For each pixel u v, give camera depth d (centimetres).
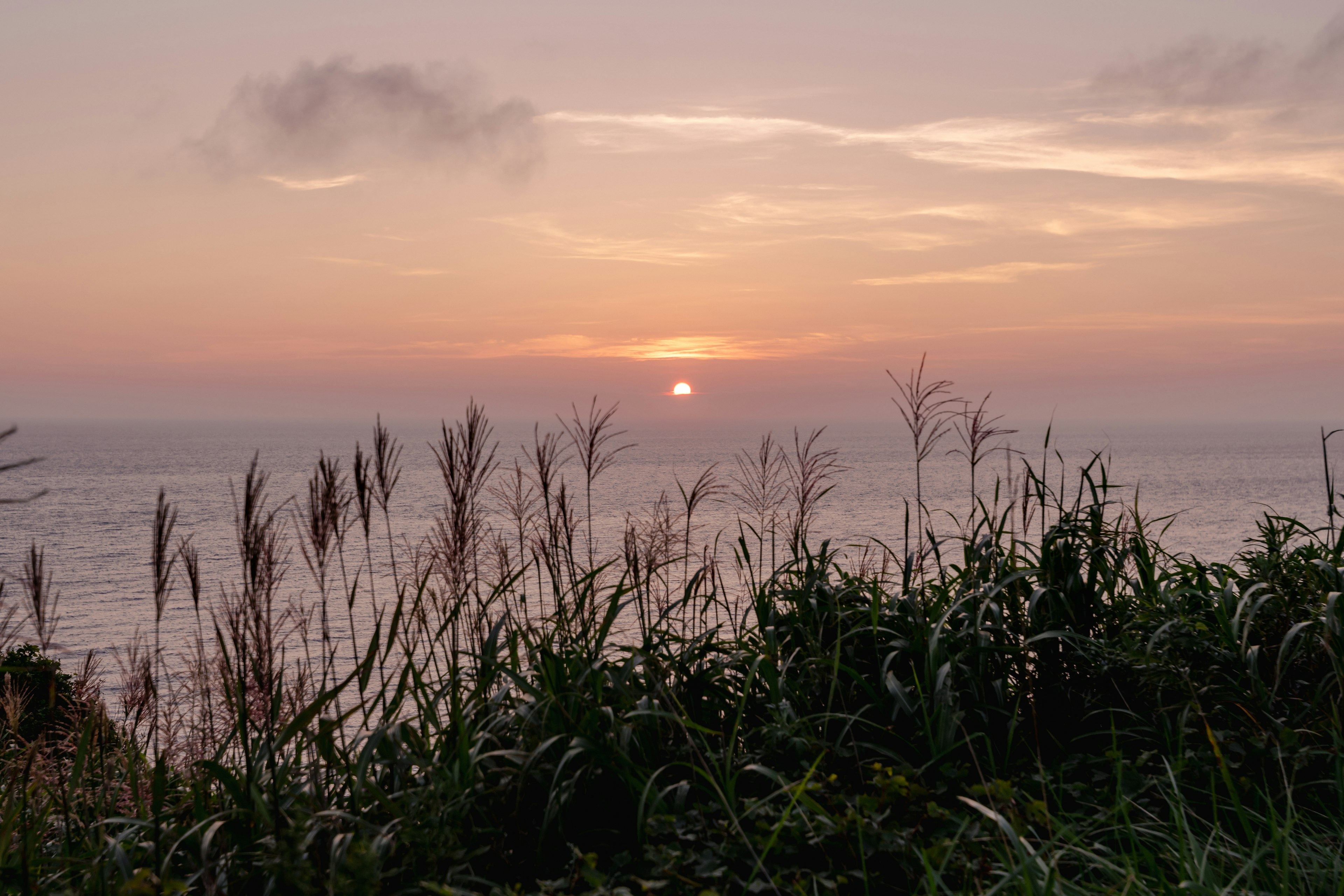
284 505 366
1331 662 401
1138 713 422
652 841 318
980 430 478
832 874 304
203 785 357
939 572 461
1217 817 330
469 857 297
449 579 432
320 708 321
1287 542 501
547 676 360
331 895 251
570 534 463
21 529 18312
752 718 415
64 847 346
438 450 424
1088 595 446
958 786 359
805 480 478
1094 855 301
